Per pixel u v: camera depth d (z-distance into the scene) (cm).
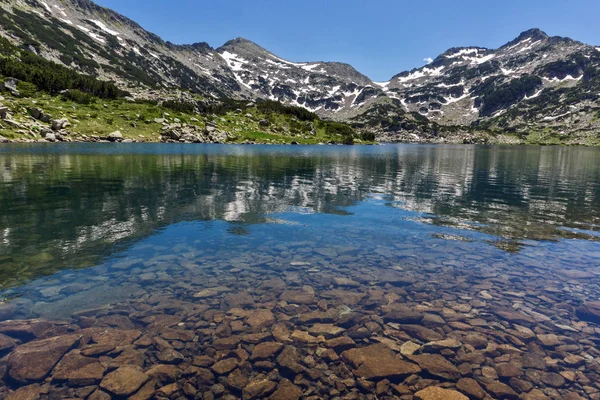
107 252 1151
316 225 1573
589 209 1991
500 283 950
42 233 1347
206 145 10600
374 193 2502
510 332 709
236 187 2639
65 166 3678
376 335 698
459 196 2417
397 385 560
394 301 840
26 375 545
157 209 1822
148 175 3203
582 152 11081
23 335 650
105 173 3241
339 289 902
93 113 10888
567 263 1108
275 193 2416
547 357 630
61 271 979
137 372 566
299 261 1102
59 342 631
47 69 13888
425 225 1595
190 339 664
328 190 2612
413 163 5578
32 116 9031
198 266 1040
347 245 1280
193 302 811
